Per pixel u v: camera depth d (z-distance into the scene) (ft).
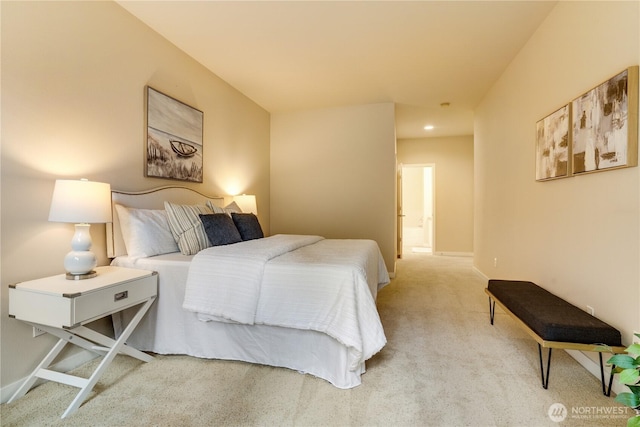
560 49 7.41
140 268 7.03
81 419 4.84
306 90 13.38
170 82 9.43
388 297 11.59
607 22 5.76
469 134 21.21
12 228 5.62
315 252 7.81
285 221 16.55
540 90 8.43
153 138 8.69
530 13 7.95
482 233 14.40
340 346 5.75
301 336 6.19
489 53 10.01
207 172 11.26
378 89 13.17
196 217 8.47
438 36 9.09
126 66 7.91
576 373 6.12
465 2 7.57
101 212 5.99
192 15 8.11
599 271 5.99
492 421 4.76
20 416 4.92
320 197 16.08
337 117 15.78
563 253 7.24
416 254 22.66
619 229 5.48
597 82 6.04
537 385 5.71
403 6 7.73
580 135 6.46
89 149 6.99
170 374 6.12
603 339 5.32
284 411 5.01
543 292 7.55
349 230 15.74
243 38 9.22
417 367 6.37
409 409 5.05
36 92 5.97
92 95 7.05
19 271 5.71
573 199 6.85
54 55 6.26
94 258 6.09
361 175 15.53
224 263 6.54
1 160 5.47
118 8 7.66
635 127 5.08
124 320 7.18
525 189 9.40
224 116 12.35
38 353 5.91
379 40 9.30
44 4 6.08
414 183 28.94
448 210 21.98
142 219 7.53
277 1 7.55
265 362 6.42
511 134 10.53
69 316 4.92
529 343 7.51
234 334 6.59
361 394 5.45
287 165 16.48
